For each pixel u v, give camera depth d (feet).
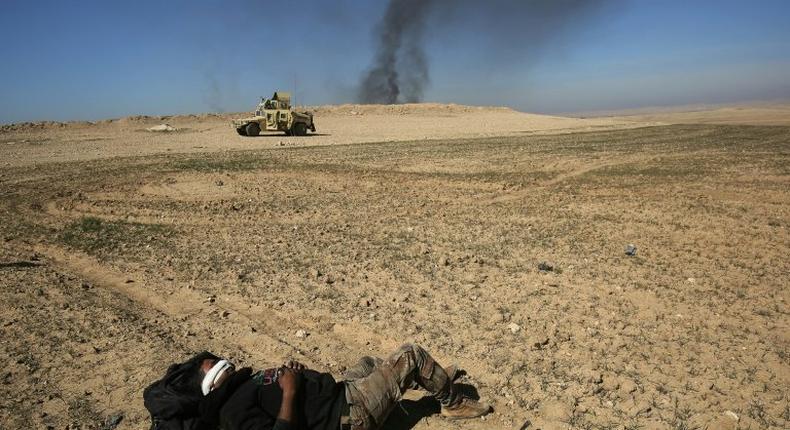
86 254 27.32
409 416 13.79
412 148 82.38
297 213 36.22
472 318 18.90
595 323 18.38
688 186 44.32
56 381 15.34
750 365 15.61
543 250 26.86
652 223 32.30
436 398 13.35
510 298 20.63
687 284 22.08
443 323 18.57
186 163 63.36
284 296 21.22
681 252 26.50
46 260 26.71
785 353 16.30
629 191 42.96
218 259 26.02
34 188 46.91
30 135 128.57
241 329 18.48
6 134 131.75
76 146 95.86
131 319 19.33
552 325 18.20
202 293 21.72
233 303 20.80
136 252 27.48
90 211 37.50
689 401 13.92
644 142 86.17
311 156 71.05
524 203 39.04
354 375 12.91
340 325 18.61
